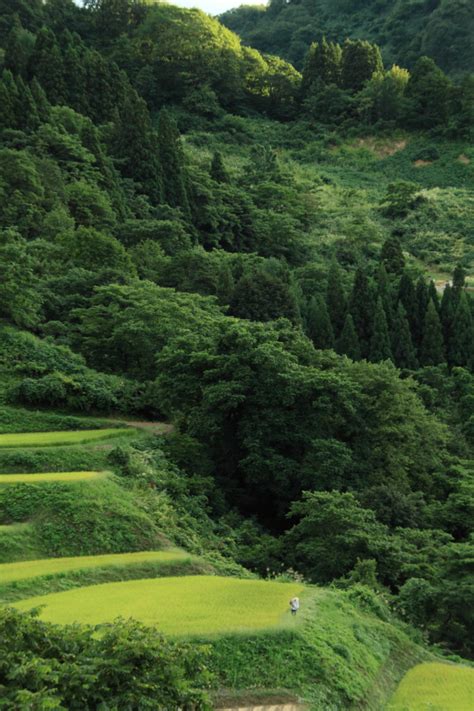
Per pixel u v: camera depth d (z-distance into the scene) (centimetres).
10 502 2805
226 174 10738
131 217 8262
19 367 4438
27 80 10531
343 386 3991
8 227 6188
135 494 3102
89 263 6191
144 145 9369
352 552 3098
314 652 1880
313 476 3741
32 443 3484
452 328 7306
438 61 19325
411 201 11988
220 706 1650
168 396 4153
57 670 1328
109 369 5056
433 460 4553
